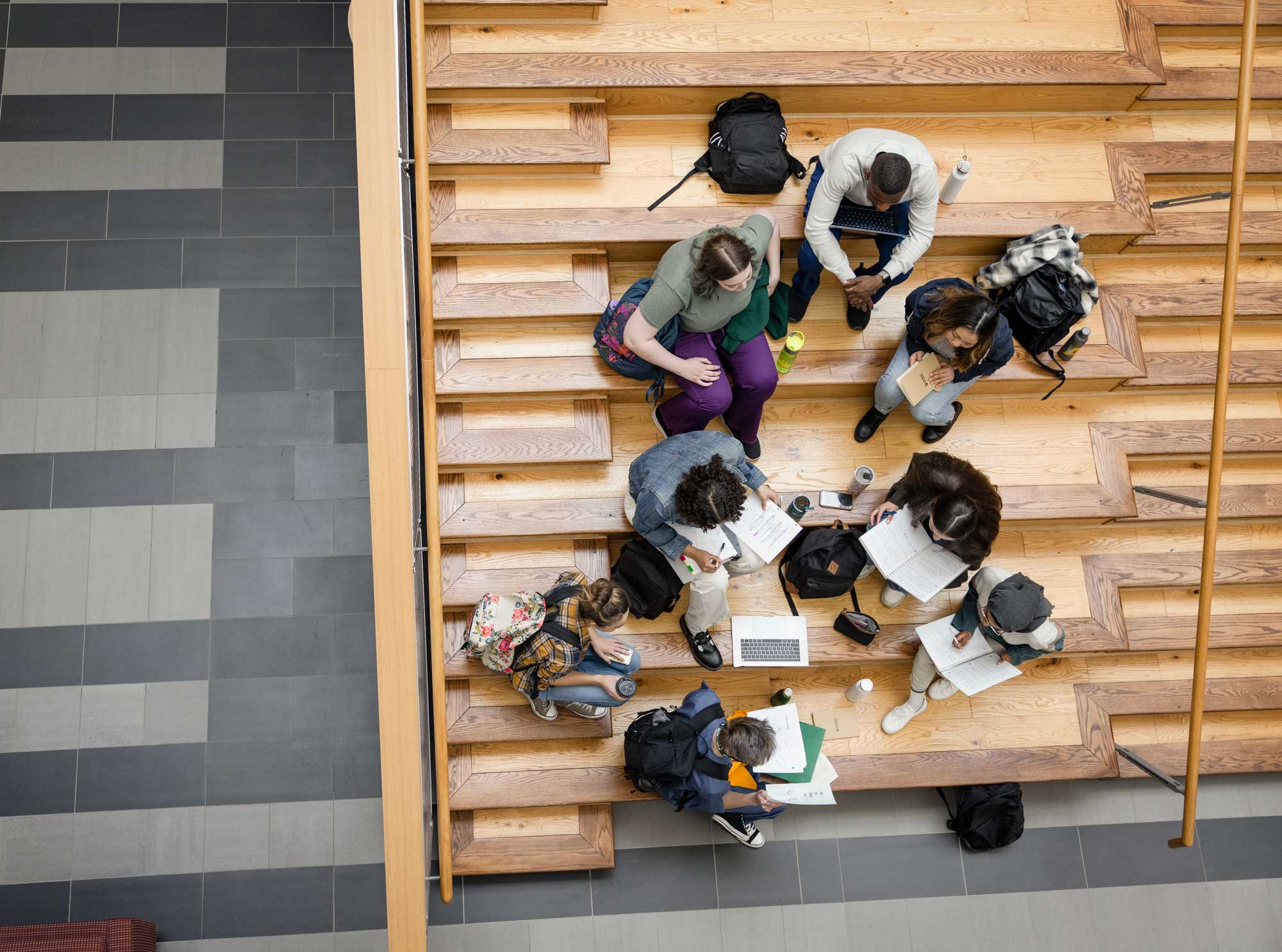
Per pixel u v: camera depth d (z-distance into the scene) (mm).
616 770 4488
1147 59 4285
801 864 4980
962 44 4262
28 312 5621
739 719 3922
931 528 3842
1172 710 4715
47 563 5340
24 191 5758
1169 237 4473
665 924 4887
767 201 4250
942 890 4984
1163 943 4969
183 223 5785
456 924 4836
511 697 4387
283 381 5648
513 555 4309
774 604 4512
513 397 4227
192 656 5277
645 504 3711
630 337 3641
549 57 4066
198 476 5500
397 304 3320
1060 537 4668
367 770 5191
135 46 5973
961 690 4332
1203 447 4555
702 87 4086
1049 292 4055
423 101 3547
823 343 4402
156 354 5625
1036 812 5086
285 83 6012
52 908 4934
